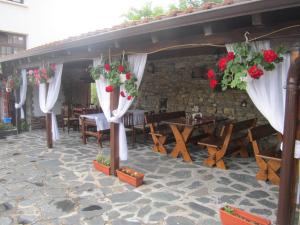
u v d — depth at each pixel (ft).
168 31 11.67
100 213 11.23
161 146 20.38
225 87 9.82
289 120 8.38
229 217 9.70
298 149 8.43
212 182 14.62
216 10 8.73
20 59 24.25
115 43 14.03
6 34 31.35
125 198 12.63
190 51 20.93
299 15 8.70
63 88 33.94
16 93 28.09
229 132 16.42
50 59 20.57
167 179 15.06
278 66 9.22
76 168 16.90
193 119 19.51
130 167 17.08
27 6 32.50
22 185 14.20
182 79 24.85
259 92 9.52
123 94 14.61
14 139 25.90
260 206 11.89
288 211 8.69
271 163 14.51
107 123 22.50
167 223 10.48
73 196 12.85
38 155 20.03
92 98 38.09
